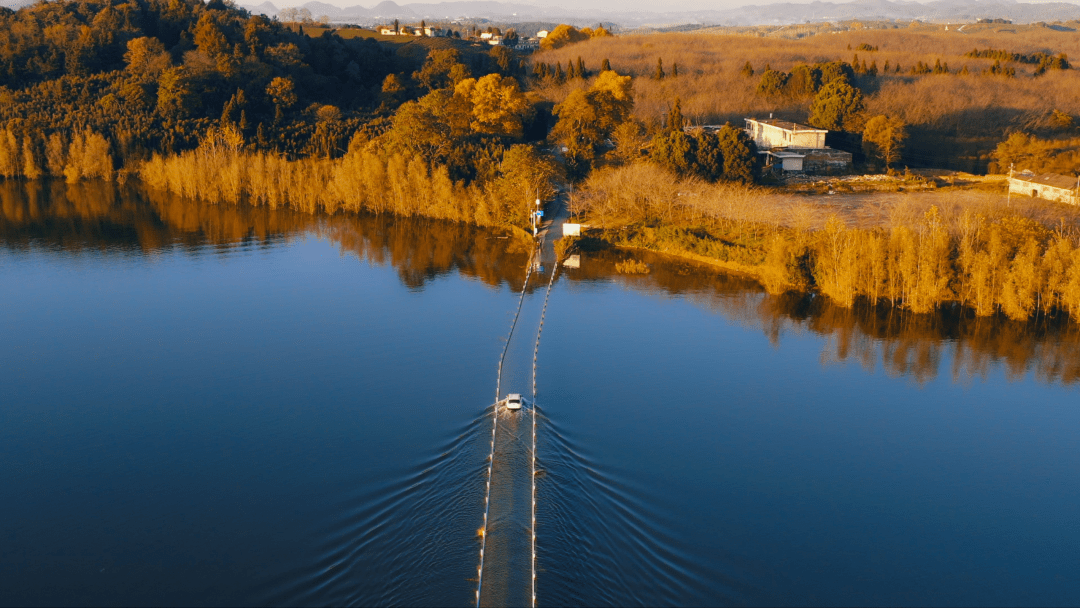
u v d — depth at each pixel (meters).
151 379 91.75
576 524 61.88
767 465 73.62
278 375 92.62
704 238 141.62
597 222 158.12
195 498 68.38
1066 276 107.56
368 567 57.91
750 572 59.00
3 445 77.62
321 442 77.12
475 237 155.62
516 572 55.94
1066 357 98.62
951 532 65.06
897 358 98.38
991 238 113.81
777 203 159.50
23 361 96.75
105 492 69.62
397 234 157.88
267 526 64.12
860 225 138.00
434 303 117.31
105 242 150.50
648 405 84.62
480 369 93.56
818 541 63.12
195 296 120.75
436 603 53.12
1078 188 154.12
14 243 149.00
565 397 86.06
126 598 56.62
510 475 68.31
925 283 111.56
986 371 94.75
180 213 174.50
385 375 92.25
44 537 63.59
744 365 95.69
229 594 56.53
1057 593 58.56
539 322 109.31
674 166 170.50
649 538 61.69
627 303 117.19
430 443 76.19
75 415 83.56
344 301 118.38
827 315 113.19
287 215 174.12
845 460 75.06
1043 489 71.19
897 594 57.84
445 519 62.38
